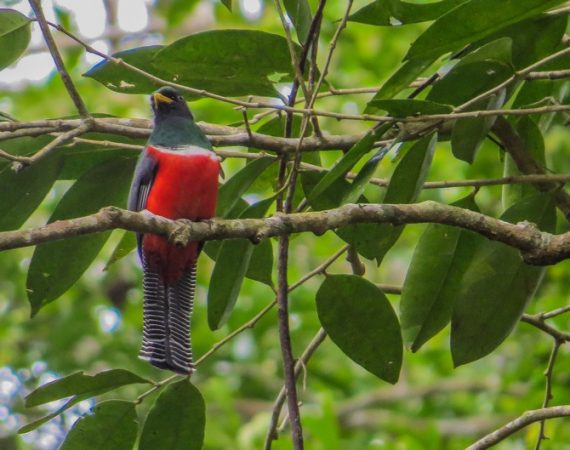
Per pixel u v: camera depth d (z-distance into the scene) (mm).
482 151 17672
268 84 9797
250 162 10242
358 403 20812
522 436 17922
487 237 8750
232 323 20328
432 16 9234
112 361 20797
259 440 16328
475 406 20125
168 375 20281
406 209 8531
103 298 22469
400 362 9375
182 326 9617
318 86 8906
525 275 9461
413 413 21062
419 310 9859
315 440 15992
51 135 9766
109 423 9203
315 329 20781
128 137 9414
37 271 9875
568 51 8844
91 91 21797
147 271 9641
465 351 9547
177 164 9750
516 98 10984
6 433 20328
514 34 9656
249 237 8102
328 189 9812
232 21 21297
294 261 21453
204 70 9617
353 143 9914
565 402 15758
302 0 9492
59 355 21344
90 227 7254
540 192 9898
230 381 20953
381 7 9102
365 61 20562
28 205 9930
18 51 9492
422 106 8703
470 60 9062
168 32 23938
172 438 9312
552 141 17094
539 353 16828
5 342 21781
